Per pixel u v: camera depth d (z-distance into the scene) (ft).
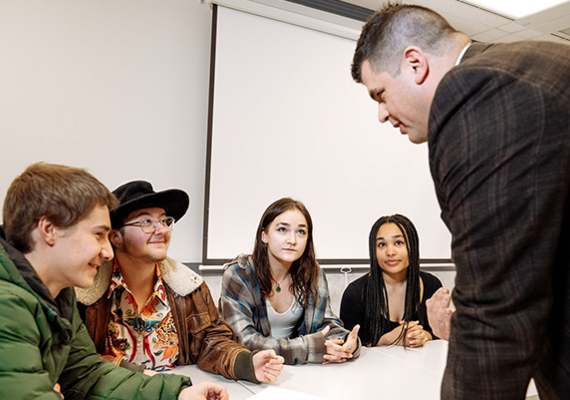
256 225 8.18
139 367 3.75
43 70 6.81
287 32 8.51
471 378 1.84
